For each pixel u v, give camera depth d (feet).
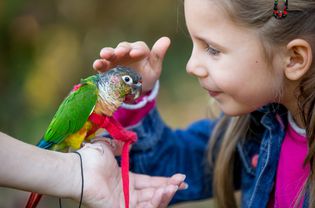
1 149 3.73
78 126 4.59
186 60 15.39
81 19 15.20
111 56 4.72
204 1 4.28
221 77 4.37
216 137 5.75
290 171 4.78
